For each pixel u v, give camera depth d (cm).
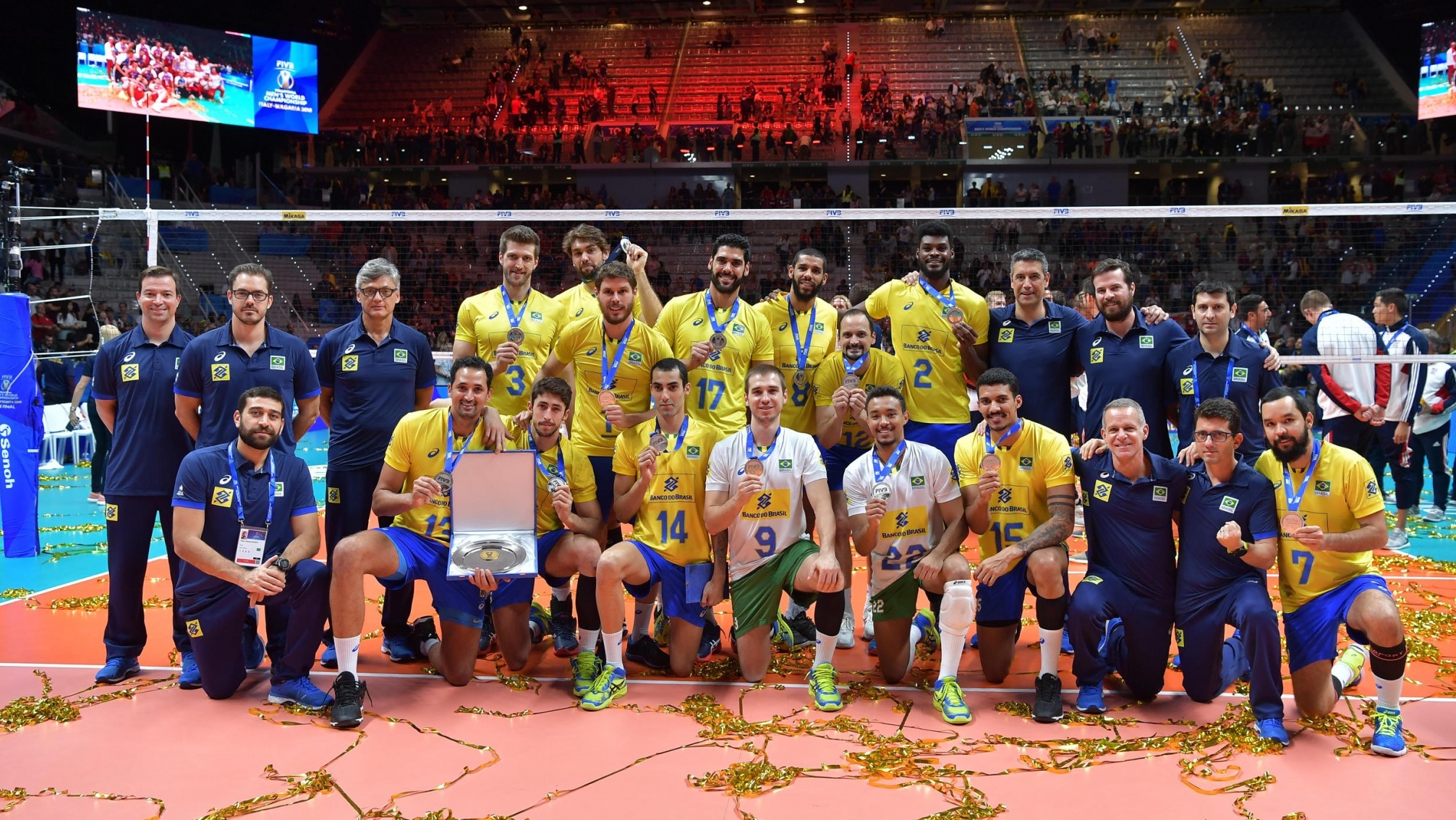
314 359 577
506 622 512
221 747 420
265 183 2538
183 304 2114
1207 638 459
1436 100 2397
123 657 509
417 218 868
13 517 811
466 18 3347
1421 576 727
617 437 564
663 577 507
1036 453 502
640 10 3297
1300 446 450
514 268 607
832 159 2514
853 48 3125
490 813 357
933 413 611
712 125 2734
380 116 3011
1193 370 561
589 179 2591
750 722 450
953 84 2891
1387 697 421
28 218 1075
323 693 468
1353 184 2436
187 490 464
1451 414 984
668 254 2400
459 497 483
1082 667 464
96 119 2547
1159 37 3058
